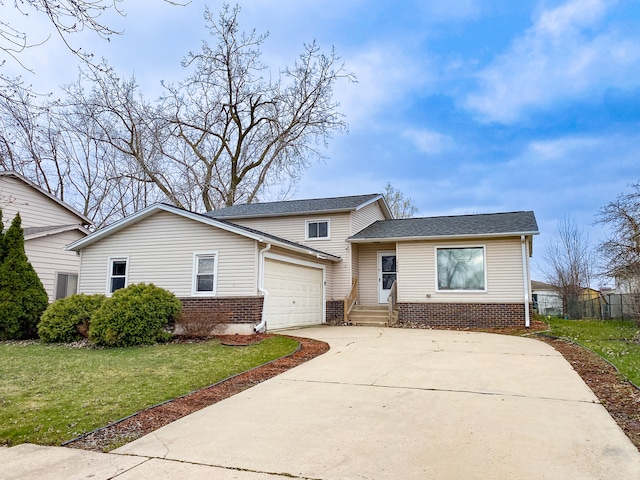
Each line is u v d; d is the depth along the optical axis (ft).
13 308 38.58
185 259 45.34
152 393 19.72
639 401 17.79
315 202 66.54
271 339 36.45
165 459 12.62
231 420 16.19
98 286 48.37
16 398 18.71
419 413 16.70
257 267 42.65
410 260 55.11
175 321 37.58
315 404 18.19
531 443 13.42
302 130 95.96
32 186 61.26
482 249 52.54
